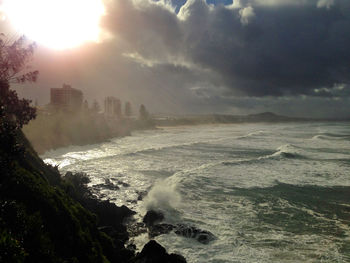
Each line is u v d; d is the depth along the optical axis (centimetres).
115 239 1583
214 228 1773
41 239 943
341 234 1672
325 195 2425
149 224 1884
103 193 2623
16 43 1159
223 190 2592
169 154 5094
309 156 4503
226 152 5288
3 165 1071
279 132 10800
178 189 2627
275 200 2302
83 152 5869
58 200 1314
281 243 1562
